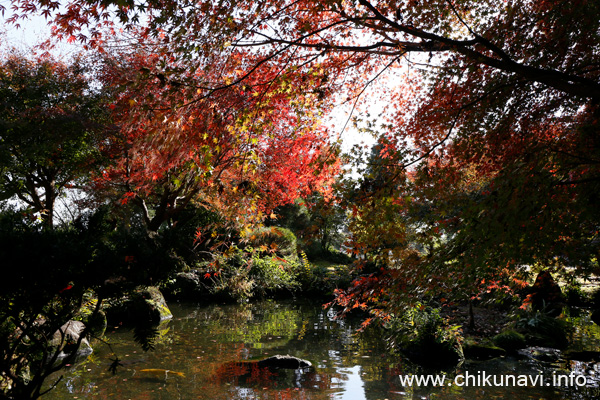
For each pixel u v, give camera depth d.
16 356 3.91
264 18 3.92
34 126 10.01
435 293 4.29
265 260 14.26
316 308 12.62
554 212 3.51
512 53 4.64
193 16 3.40
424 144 4.91
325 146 5.34
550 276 10.00
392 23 3.74
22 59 11.52
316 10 3.88
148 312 9.94
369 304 7.63
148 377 5.97
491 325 8.95
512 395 5.39
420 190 4.10
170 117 3.60
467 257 3.74
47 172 11.95
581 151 3.92
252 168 4.95
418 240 4.23
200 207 13.17
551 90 4.93
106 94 9.95
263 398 5.29
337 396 5.40
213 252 11.97
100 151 10.98
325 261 19.69
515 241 3.47
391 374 6.32
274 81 4.48
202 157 4.14
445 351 7.07
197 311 11.69
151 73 3.58
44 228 3.49
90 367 6.36
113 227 4.03
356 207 4.02
